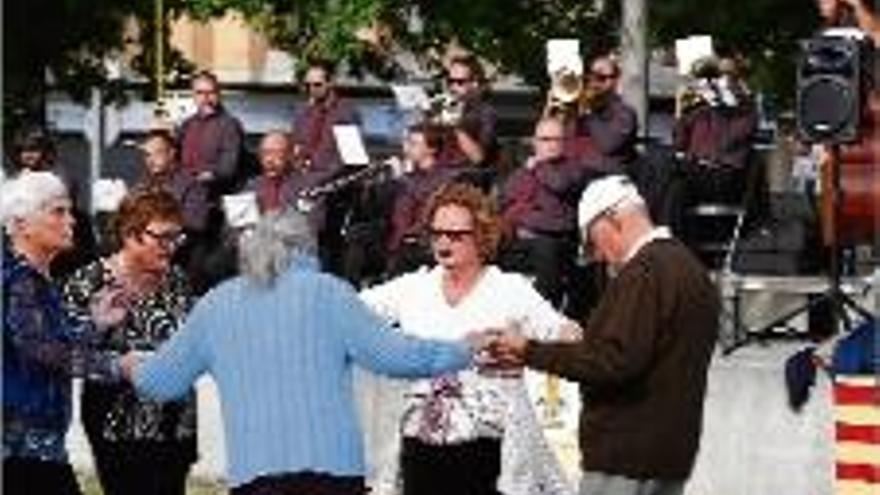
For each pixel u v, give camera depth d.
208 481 17.62
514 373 11.73
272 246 10.23
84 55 29.80
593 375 10.71
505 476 11.73
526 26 27.25
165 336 11.90
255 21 28.00
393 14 27.72
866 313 14.99
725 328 17.45
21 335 10.53
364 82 30.47
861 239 15.11
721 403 16.28
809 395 14.41
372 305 11.81
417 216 18.08
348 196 18.94
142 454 12.12
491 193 17.45
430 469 11.82
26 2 28.95
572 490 12.07
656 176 17.94
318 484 10.10
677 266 10.80
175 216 11.95
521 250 17.73
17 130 28.41
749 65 26.77
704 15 26.66
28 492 10.66
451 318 11.71
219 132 19.25
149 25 29.61
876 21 15.36
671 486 10.95
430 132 18.17
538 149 17.81
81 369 10.84
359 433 10.30
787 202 18.53
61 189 10.74
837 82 14.48
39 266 10.72
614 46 26.78
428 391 11.77
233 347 10.22
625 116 17.94
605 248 10.92
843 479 13.17
